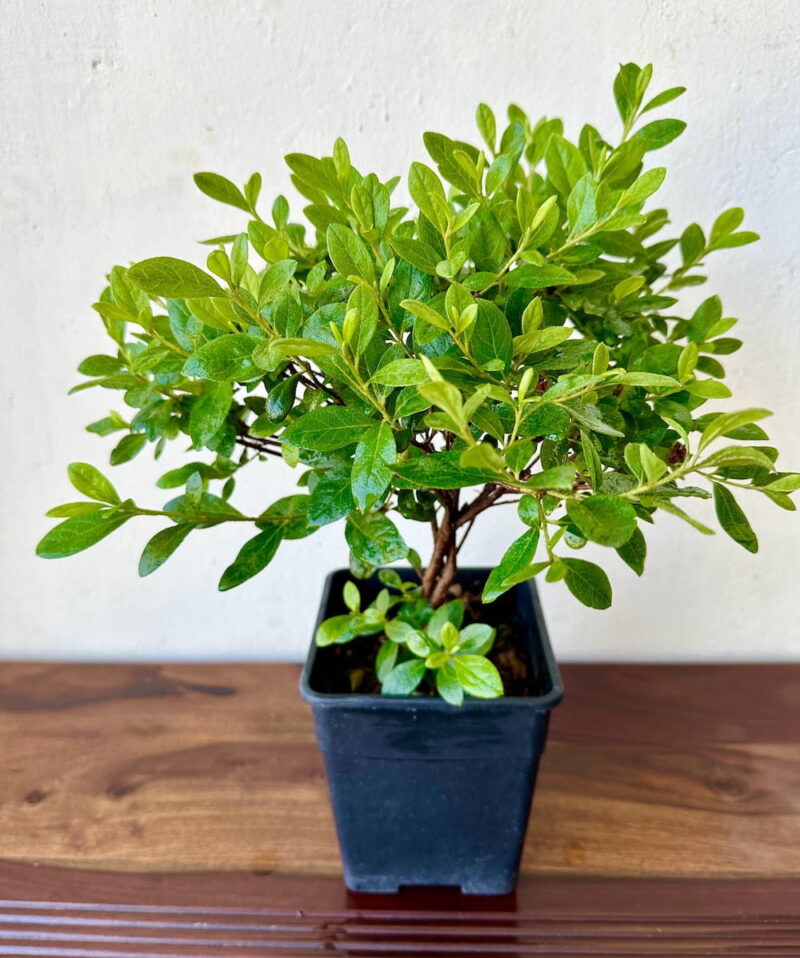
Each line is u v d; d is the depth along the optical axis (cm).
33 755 51
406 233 32
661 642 62
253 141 48
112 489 30
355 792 38
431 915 40
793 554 57
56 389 54
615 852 44
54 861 43
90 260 51
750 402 53
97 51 46
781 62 45
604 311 32
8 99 47
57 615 63
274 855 44
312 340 24
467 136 48
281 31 46
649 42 46
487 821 39
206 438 28
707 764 50
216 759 51
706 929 39
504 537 57
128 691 58
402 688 35
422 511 33
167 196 49
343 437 26
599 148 36
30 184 49
